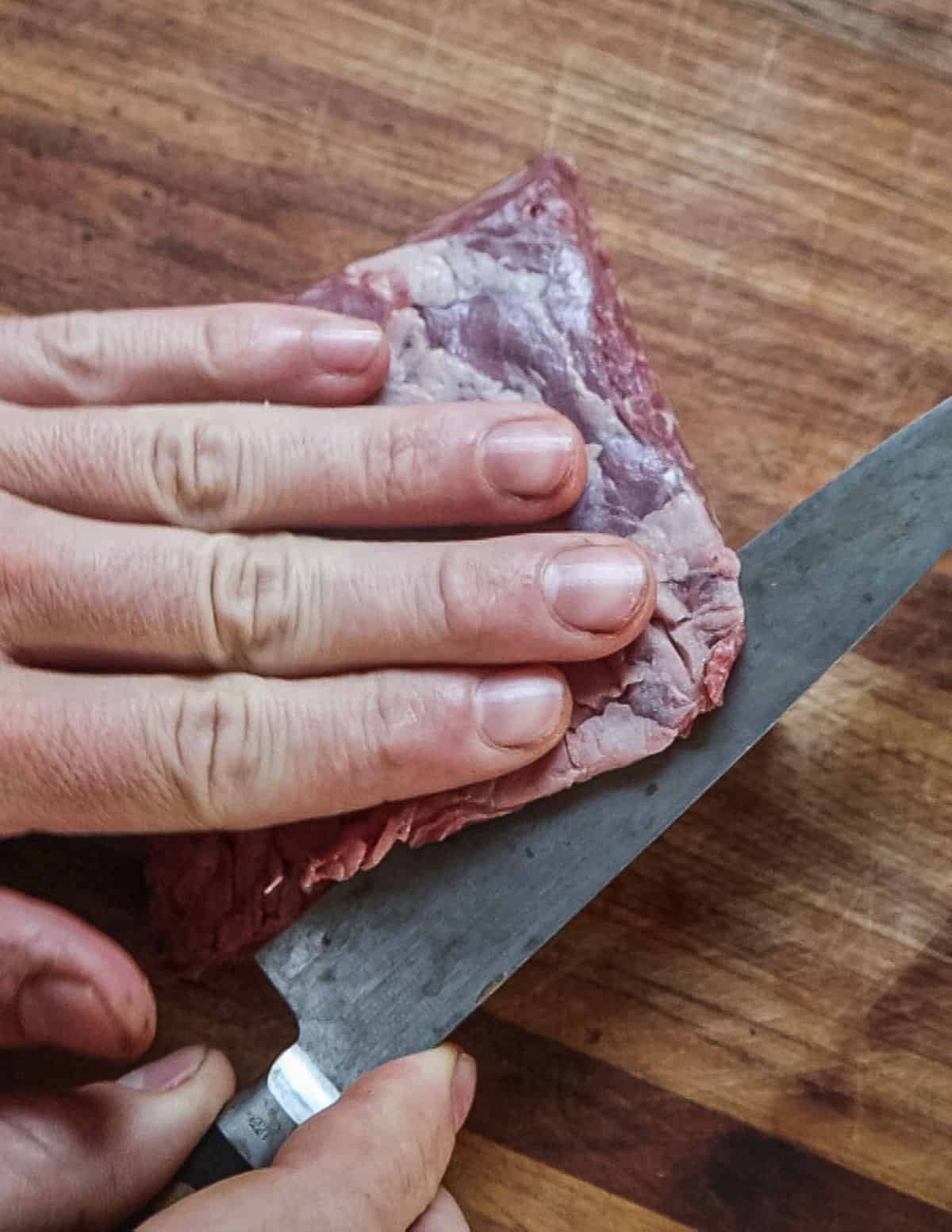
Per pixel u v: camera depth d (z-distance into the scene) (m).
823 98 0.31
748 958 0.30
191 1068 0.28
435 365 0.27
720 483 0.31
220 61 0.31
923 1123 0.29
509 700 0.25
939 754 0.30
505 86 0.31
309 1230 0.23
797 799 0.30
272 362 0.27
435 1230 0.26
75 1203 0.26
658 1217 0.29
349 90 0.31
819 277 0.31
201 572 0.26
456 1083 0.26
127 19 0.31
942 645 0.30
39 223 0.31
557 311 0.27
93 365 0.27
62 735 0.25
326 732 0.25
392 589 0.25
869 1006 0.29
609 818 0.27
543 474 0.25
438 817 0.26
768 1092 0.29
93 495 0.26
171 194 0.31
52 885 0.30
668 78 0.31
